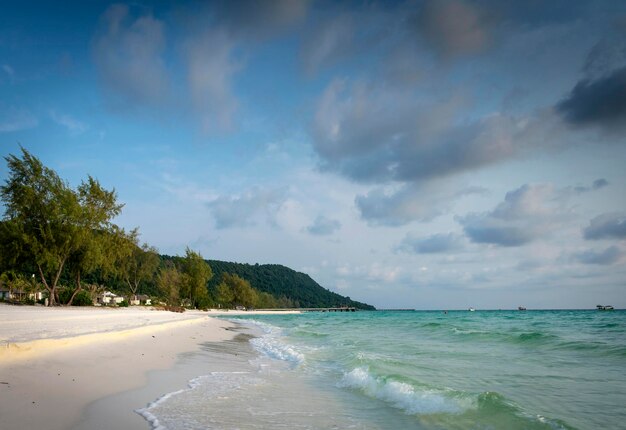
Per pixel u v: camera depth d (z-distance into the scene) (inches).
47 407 315.9
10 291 2664.9
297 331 1487.5
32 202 2039.9
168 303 4202.8
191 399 396.2
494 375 536.1
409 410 376.8
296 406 390.9
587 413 347.9
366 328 1678.2
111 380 438.9
